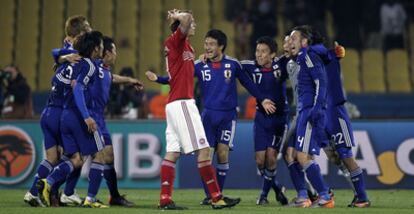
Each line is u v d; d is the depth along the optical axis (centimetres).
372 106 6550
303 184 3266
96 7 7388
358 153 4369
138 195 3994
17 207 3030
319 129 3025
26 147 4438
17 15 7319
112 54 3219
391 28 7200
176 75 2825
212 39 3278
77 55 3036
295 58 3136
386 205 3359
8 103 5038
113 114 5012
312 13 7162
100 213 2728
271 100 3362
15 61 7106
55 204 3122
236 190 4375
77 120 3067
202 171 2862
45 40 7212
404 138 4359
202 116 3325
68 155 3108
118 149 4459
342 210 2964
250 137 4438
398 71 7100
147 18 7381
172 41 2823
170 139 2855
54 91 3144
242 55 6931
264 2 7069
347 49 7188
